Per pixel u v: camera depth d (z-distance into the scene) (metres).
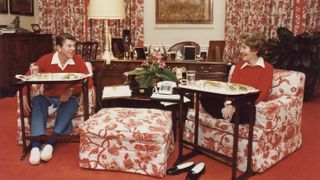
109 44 4.27
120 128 2.39
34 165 2.60
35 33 5.68
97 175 2.43
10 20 5.60
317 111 4.42
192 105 2.96
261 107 2.42
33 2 6.28
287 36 4.86
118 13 3.76
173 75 3.06
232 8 5.56
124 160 2.44
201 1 5.78
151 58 3.10
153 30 6.01
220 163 2.68
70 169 2.53
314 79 5.02
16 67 5.20
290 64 4.81
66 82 2.56
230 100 2.36
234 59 5.66
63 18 6.18
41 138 2.69
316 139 3.29
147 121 2.46
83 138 2.48
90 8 3.77
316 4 5.42
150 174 2.41
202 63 4.07
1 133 3.37
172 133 2.81
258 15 5.47
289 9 5.41
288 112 2.67
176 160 2.69
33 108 2.78
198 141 2.82
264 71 2.63
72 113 2.87
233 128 2.48
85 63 3.22
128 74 3.01
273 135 2.55
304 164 2.67
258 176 2.45
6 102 4.79
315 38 4.77
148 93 2.94
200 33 5.89
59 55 3.00
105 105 2.95
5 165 2.60
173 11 5.89
